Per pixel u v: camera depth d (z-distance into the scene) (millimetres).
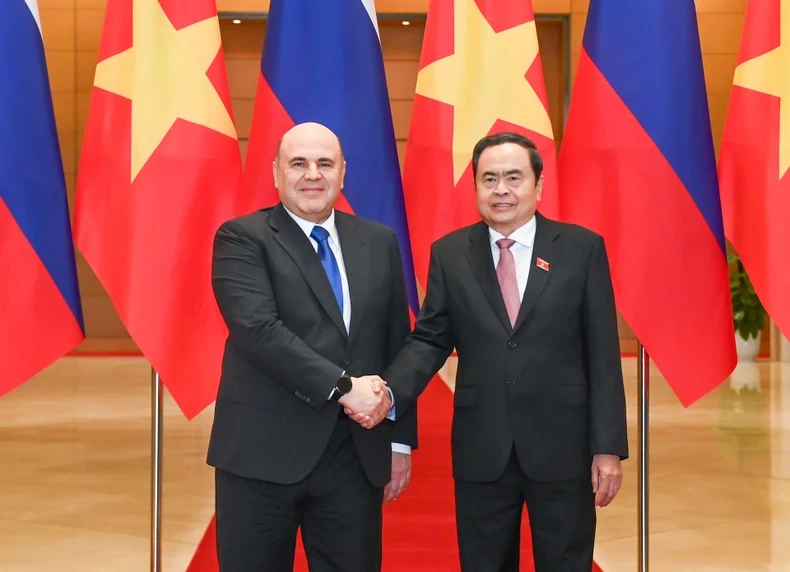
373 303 2857
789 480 5922
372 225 3008
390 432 2912
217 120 3570
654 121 3523
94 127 3574
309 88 3645
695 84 3555
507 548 2988
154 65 3539
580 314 2957
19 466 6363
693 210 3512
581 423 2926
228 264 2818
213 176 3545
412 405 2996
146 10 3541
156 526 3514
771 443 7086
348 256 2898
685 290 3508
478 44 3705
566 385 2920
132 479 5973
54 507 5262
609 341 2926
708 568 4219
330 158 2840
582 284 2945
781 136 3514
